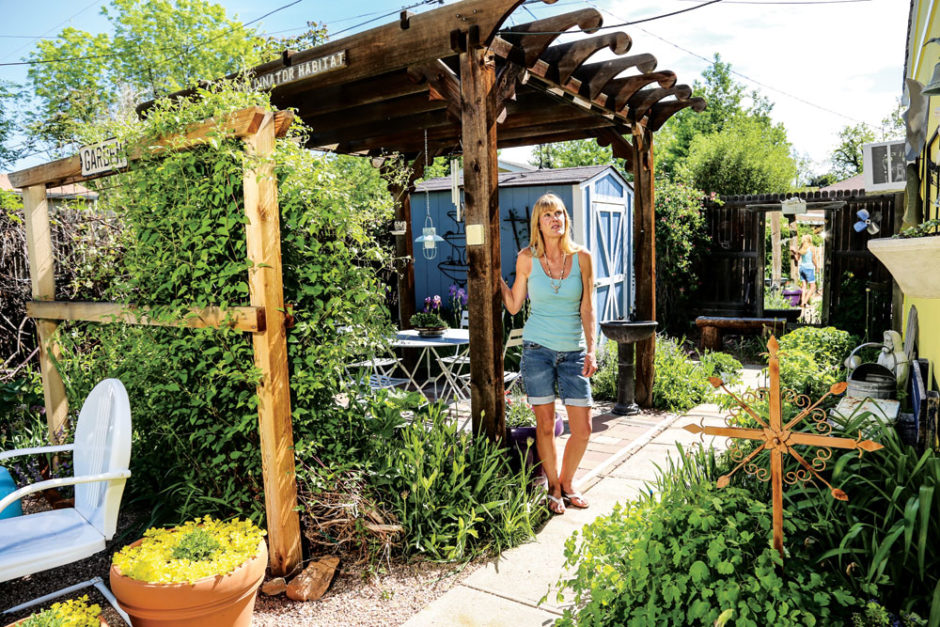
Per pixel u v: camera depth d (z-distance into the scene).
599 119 6.13
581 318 3.92
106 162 3.65
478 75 3.77
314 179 3.27
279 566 3.10
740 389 7.07
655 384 6.72
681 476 3.17
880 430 3.00
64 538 2.51
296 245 3.27
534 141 7.19
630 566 2.51
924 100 3.18
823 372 5.61
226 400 3.35
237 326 3.07
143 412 3.70
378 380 5.52
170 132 3.20
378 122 6.89
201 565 2.38
